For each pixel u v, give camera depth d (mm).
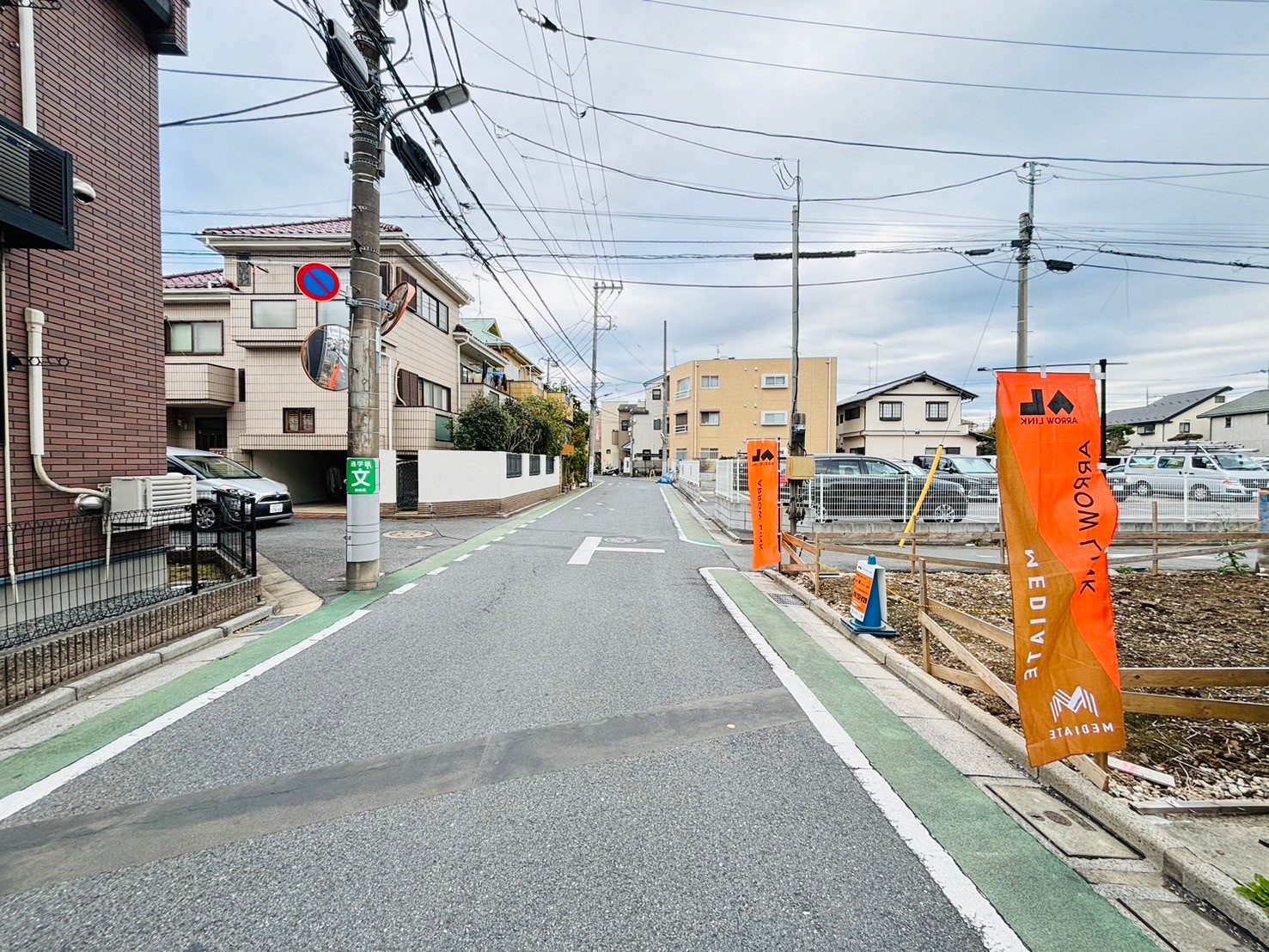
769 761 3125
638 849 2387
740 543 11672
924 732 3514
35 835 2465
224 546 6500
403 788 2830
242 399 16641
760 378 37875
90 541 5375
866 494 12086
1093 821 2645
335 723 3520
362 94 6535
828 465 13117
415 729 3459
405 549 9953
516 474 17609
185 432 17125
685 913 2045
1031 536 2830
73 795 2770
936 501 12273
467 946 1894
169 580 6508
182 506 6008
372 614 5996
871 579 5383
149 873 2232
